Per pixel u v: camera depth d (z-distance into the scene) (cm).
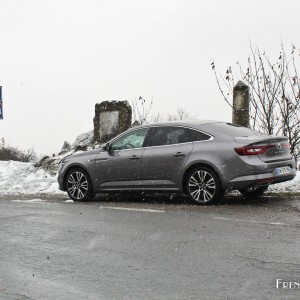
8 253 619
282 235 682
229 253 592
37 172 1677
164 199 1123
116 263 562
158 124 1068
